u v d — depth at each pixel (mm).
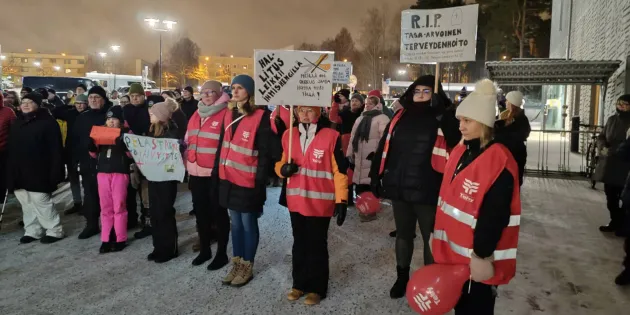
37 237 5988
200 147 5000
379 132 6672
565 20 20531
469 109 2549
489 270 2420
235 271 4602
